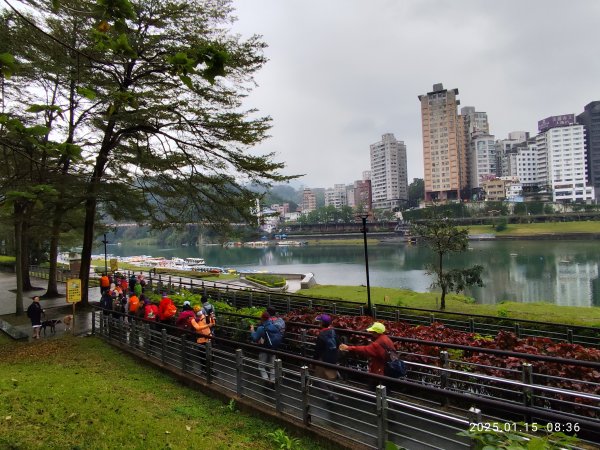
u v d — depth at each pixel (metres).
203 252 130.50
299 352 10.07
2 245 52.31
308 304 18.06
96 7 3.54
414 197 194.75
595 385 5.96
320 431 5.90
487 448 2.54
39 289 28.75
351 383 7.95
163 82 16.31
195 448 5.36
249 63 15.88
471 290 43.47
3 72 3.77
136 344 11.51
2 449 4.81
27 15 12.05
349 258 89.25
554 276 51.50
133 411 6.68
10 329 15.35
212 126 16.44
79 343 13.09
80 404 6.79
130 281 20.75
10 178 12.98
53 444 5.13
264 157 17.69
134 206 18.16
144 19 15.37
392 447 2.79
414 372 7.36
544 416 3.76
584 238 103.25
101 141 18.73
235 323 11.34
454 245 20.95
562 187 159.12
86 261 20.23
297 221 188.25
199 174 17.92
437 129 156.50
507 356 6.92
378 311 15.77
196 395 8.07
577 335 11.47
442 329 10.16
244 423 6.57
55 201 14.51
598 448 5.17
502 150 184.38
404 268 64.31
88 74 14.66
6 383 7.95
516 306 22.67
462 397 4.39
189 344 9.10
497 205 135.88
